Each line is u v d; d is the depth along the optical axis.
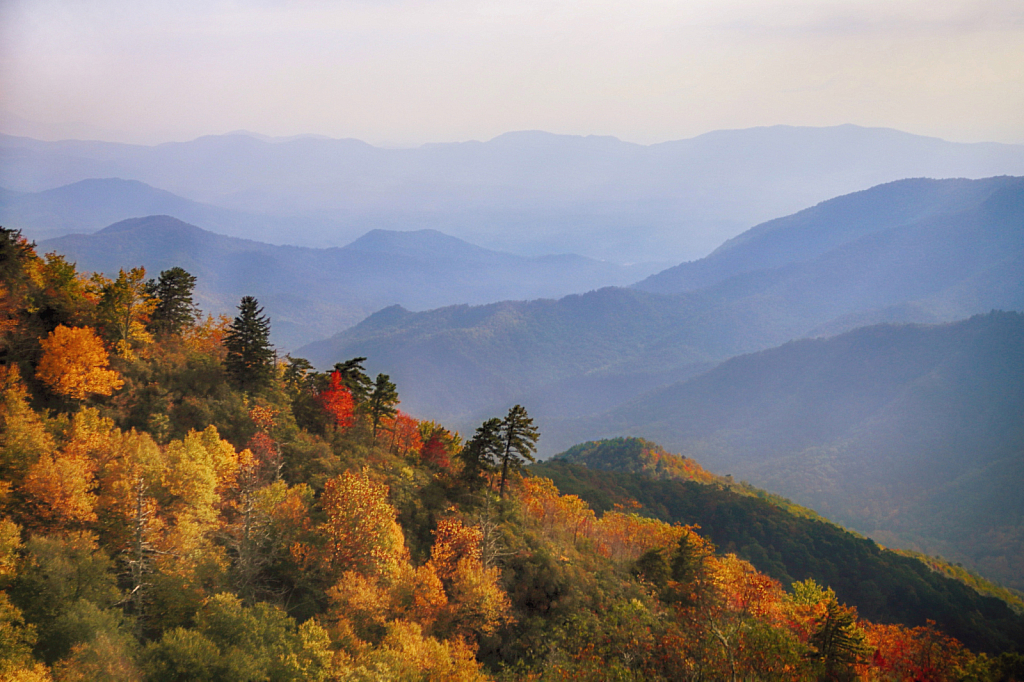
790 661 44.97
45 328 55.03
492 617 49.56
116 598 33.72
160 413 54.97
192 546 39.34
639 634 51.59
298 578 44.50
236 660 32.47
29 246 60.75
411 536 56.41
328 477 56.97
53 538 34.56
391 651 38.97
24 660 27.61
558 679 45.59
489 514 60.91
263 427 61.53
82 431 43.34
